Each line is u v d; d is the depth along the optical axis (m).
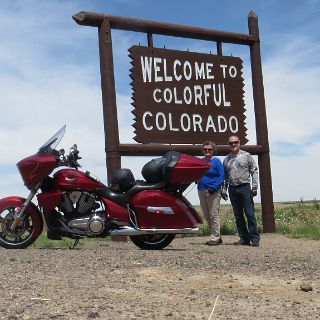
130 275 5.62
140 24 11.66
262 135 13.13
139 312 4.07
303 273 6.11
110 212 7.95
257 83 13.29
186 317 4.00
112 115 11.18
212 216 9.60
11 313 3.87
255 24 13.34
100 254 7.17
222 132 12.59
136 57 11.57
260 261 7.00
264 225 12.95
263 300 4.71
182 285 5.27
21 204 7.93
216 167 9.61
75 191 7.91
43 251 7.42
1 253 7.11
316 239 10.83
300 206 18.45
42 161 7.77
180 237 11.68
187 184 8.27
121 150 11.16
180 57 12.15
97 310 4.07
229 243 10.07
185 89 12.15
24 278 5.20
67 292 4.65
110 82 11.23
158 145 11.59
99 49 11.37
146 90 11.63
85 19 11.13
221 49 12.83
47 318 3.80
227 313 4.18
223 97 12.68
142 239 8.53
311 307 4.48
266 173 13.05
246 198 9.62
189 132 12.12
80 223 7.86
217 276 5.76
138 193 8.12
